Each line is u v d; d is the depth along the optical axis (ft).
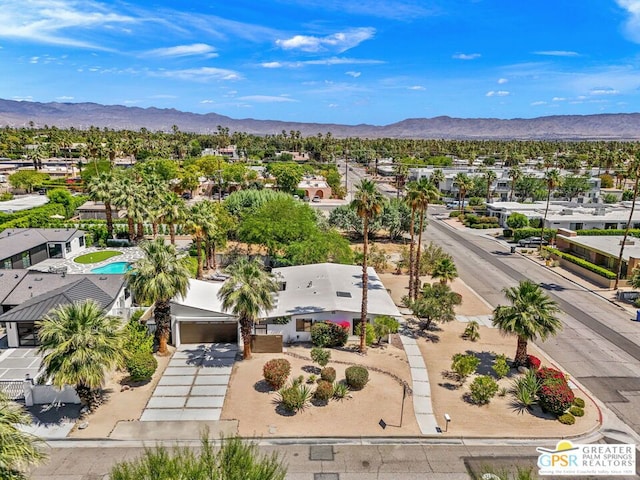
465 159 582.35
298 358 105.91
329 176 400.47
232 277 101.09
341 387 89.66
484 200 335.47
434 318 120.16
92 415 82.07
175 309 110.73
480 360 106.73
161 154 480.64
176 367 100.42
